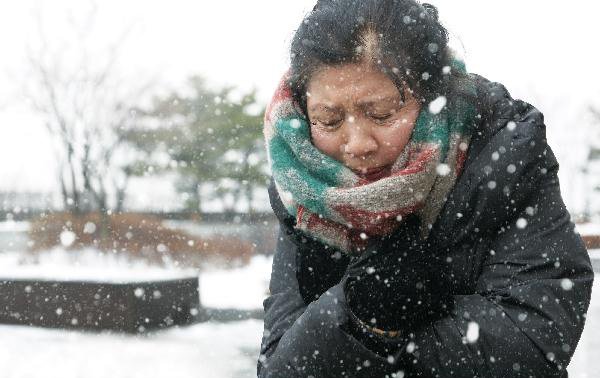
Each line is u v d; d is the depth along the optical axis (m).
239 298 11.81
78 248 25.77
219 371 6.88
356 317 1.47
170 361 7.39
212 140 38.50
